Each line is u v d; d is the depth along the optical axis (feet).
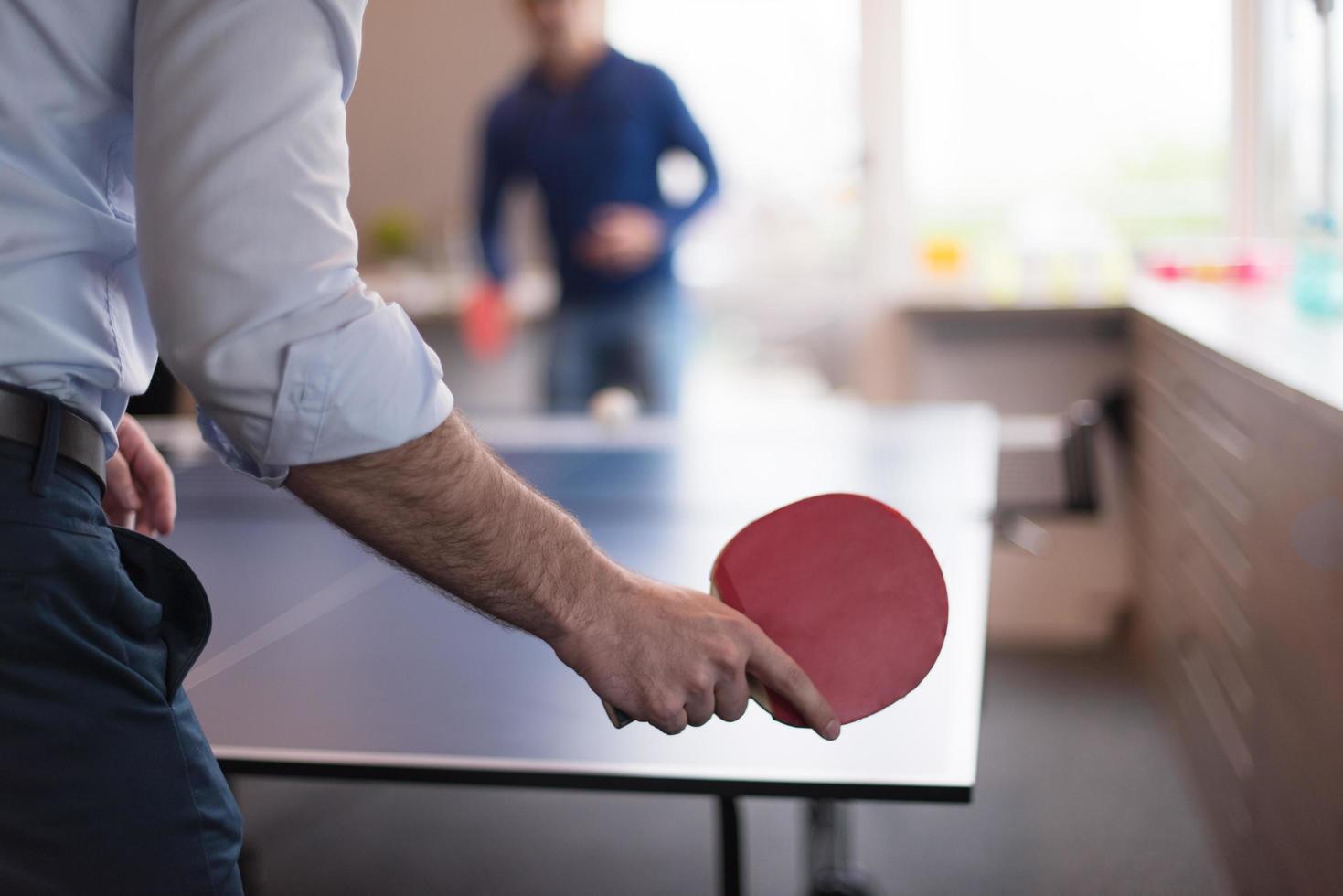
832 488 7.36
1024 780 9.57
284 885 8.22
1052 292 13.16
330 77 2.69
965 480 7.38
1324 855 5.22
